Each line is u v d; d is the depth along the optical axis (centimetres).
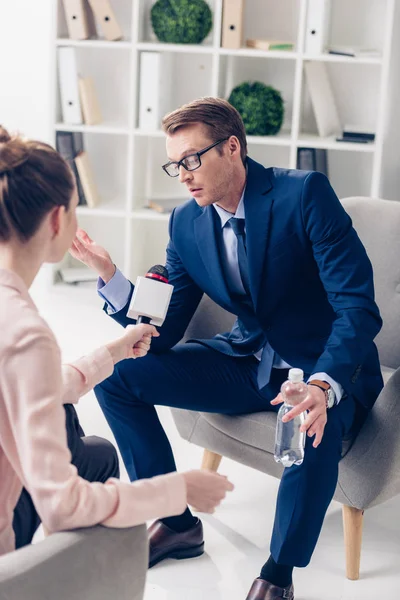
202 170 239
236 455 271
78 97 488
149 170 526
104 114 521
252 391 265
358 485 245
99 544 138
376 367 257
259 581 233
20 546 176
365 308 240
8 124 535
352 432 247
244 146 249
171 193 531
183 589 247
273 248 249
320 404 225
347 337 237
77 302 496
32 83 527
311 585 251
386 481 242
